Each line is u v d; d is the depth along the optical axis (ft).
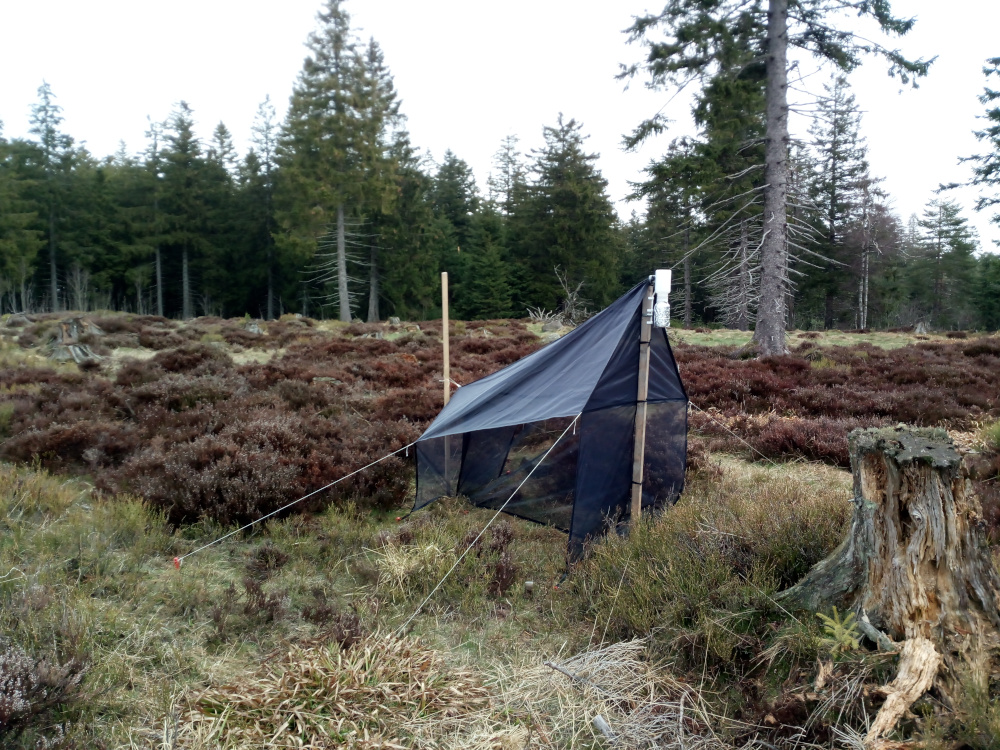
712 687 9.76
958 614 8.54
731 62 51.96
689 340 71.05
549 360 17.39
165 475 17.19
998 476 19.21
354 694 9.28
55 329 51.42
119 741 8.32
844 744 7.85
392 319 93.50
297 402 29.60
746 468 23.62
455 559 14.26
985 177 115.55
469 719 9.27
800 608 10.17
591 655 10.62
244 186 169.58
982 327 179.11
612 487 15.70
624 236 179.52
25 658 8.53
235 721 8.71
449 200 192.54
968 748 7.32
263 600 11.96
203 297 162.09
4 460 20.21
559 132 154.30
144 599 12.09
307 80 118.62
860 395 34.42
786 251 51.49
